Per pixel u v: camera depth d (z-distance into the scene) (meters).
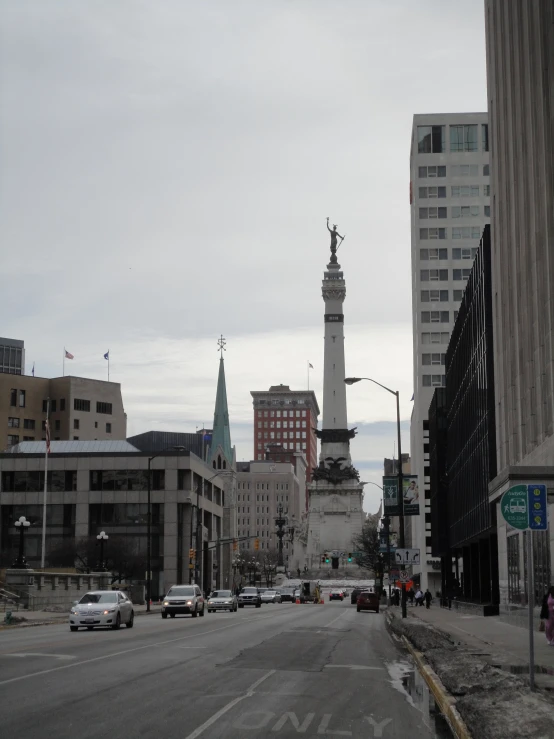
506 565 54.56
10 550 117.88
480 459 66.44
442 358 142.25
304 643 36.16
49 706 17.27
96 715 16.33
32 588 71.56
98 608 44.47
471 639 35.31
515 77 52.03
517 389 51.50
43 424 183.50
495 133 60.53
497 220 59.81
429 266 143.88
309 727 15.69
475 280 69.19
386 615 74.19
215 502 148.88
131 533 117.06
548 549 41.59
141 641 35.22
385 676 24.67
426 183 145.12
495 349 60.78
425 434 139.38
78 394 184.00
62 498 118.44
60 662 25.69
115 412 189.00
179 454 117.88
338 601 143.88
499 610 59.75
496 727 13.66
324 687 21.47
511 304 54.44
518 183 51.38
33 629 47.09
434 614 67.88
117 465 118.50
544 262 44.25
